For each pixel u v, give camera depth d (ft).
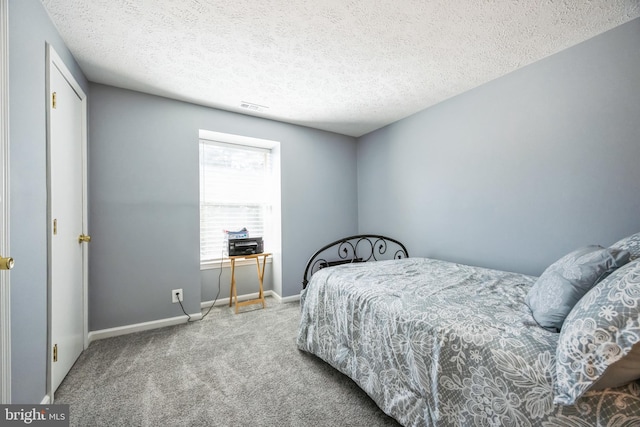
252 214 11.07
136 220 7.71
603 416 2.19
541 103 6.33
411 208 9.80
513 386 2.74
